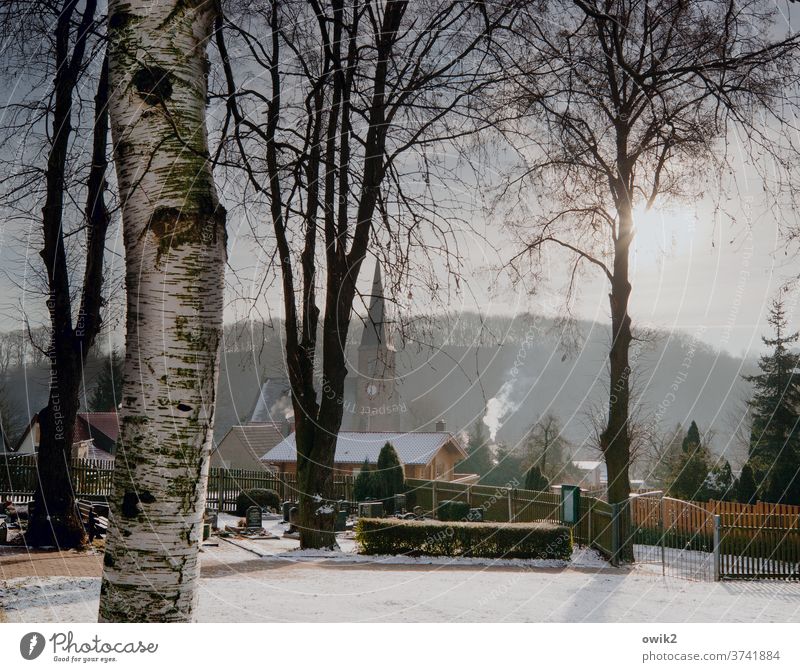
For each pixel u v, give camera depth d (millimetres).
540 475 34438
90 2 16391
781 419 43781
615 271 21438
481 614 10516
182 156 5176
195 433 5012
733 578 18016
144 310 5020
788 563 18562
